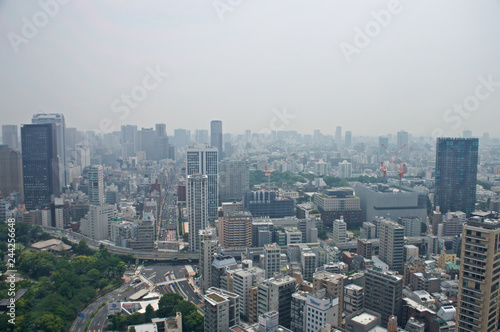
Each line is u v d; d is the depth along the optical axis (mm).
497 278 182625
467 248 185250
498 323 191000
